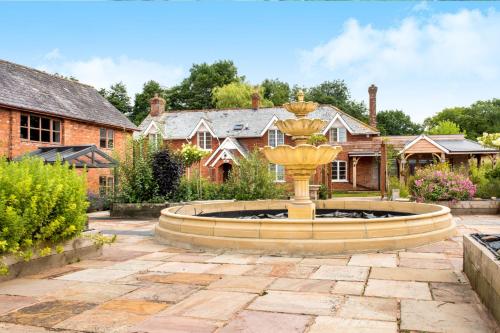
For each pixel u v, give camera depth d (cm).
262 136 3609
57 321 402
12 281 560
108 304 454
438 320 393
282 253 727
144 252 777
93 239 723
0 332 376
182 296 481
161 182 1603
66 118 2259
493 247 467
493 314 399
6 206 575
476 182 1925
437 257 684
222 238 769
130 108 6347
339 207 1266
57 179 652
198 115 3944
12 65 2345
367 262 655
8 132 1959
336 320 395
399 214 1152
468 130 6706
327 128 3547
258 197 1867
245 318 404
